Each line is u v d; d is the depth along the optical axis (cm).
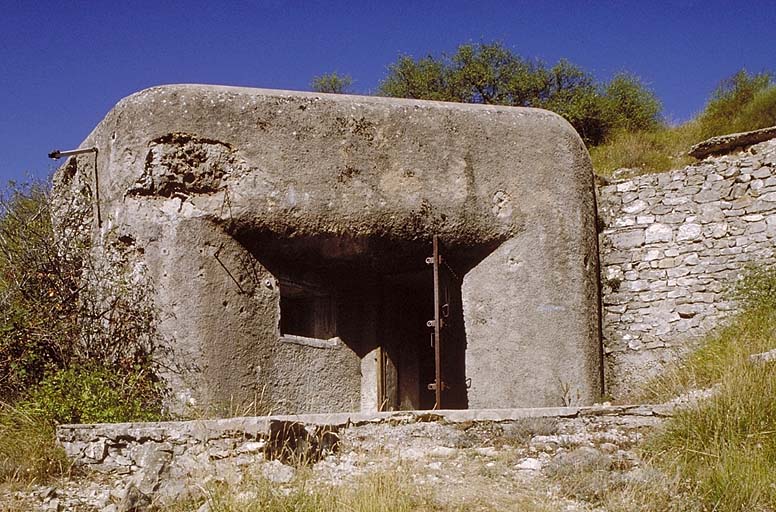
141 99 914
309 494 536
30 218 981
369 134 945
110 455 650
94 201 949
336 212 919
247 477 561
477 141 981
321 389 950
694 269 1029
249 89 933
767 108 1563
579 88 2030
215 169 898
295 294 990
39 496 582
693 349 938
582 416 707
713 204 1039
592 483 565
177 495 564
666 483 561
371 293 1017
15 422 726
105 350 865
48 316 869
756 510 530
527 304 963
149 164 898
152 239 888
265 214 898
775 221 1005
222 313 874
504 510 537
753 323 903
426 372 1102
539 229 981
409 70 2180
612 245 1076
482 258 986
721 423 623
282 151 913
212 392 849
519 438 685
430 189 952
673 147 1551
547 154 1004
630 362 1032
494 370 955
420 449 661
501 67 2145
